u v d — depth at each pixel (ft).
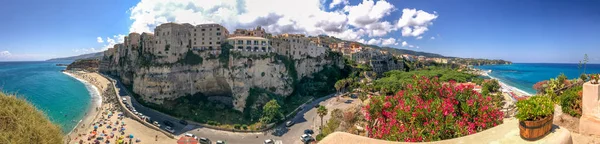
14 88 457.68
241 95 302.45
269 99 311.06
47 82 554.05
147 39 349.41
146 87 314.35
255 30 396.57
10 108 35.83
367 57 625.82
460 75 422.00
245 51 319.88
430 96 61.46
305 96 365.40
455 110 55.52
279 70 352.49
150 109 298.97
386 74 508.12
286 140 223.51
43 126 38.32
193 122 264.52
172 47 322.34
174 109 294.66
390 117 58.18
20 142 33.99
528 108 25.13
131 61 418.51
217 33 328.29
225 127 253.44
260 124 254.68
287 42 392.27
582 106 37.81
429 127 50.01
